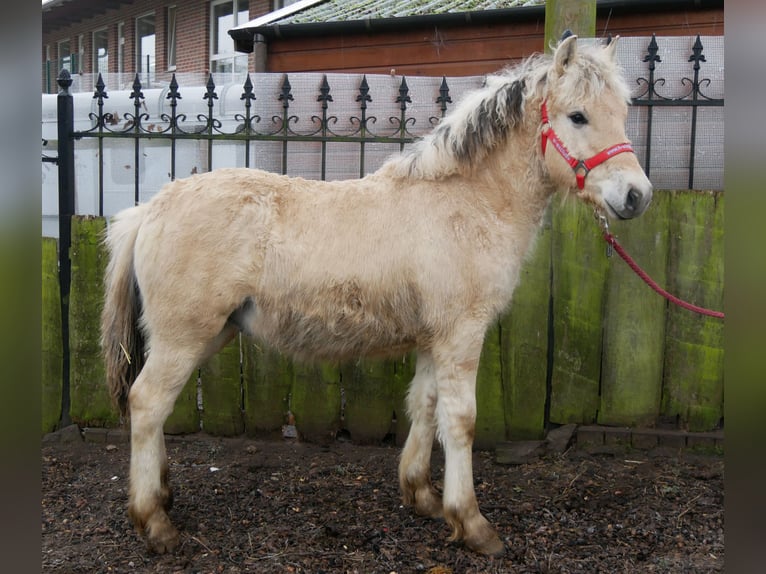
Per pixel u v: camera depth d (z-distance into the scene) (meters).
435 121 4.16
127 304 3.07
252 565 2.81
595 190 2.79
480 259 2.89
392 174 3.06
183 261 2.83
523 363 4.04
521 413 4.07
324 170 4.09
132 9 15.87
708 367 3.93
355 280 2.86
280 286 2.88
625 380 4.00
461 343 2.89
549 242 3.96
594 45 3.38
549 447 3.99
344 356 3.10
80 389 4.20
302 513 3.30
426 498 3.27
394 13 7.14
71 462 3.92
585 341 4.02
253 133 4.12
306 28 7.00
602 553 2.90
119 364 3.09
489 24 6.53
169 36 15.16
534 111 2.96
